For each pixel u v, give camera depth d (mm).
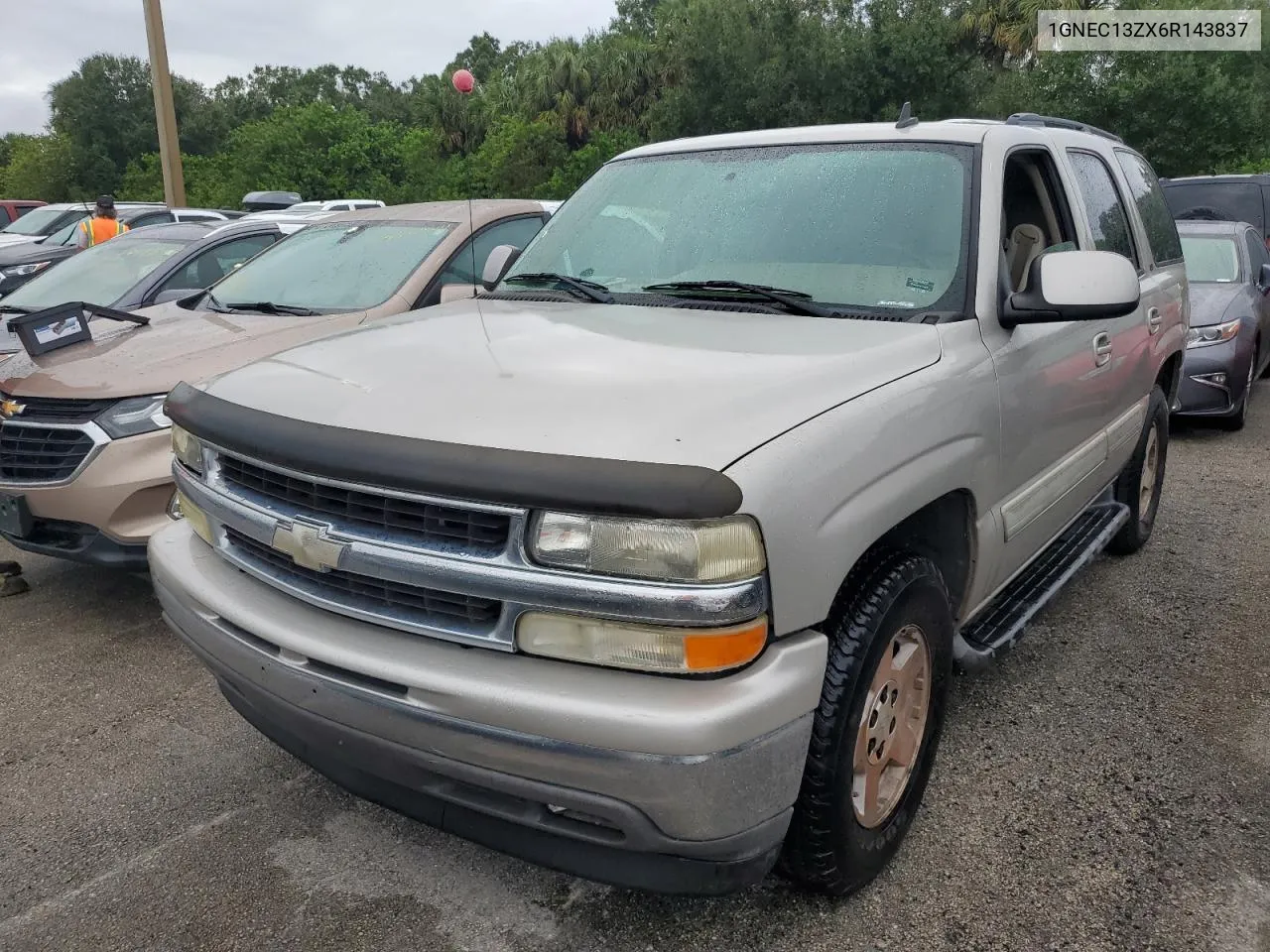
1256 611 4410
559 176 38469
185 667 4039
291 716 2314
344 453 2098
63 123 62250
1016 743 3328
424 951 2428
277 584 2365
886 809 2613
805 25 32656
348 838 2891
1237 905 2537
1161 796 3014
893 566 2432
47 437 4195
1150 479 5121
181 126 66000
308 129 38344
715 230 3225
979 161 3098
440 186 38500
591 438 1993
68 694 3811
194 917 2564
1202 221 8953
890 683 2510
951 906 2543
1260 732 3387
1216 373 7613
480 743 2002
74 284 6605
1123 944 2408
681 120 33469
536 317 2930
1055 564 3812
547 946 2434
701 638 1903
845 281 2934
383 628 2189
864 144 3293
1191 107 26266
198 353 4512
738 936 2449
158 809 3049
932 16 32188
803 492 2033
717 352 2465
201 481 2625
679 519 1851
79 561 4285
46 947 2471
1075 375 3449
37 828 2963
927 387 2502
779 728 2014
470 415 2139
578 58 48406
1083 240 3719
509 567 1978
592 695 1925
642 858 2064
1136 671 3842
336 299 5281
